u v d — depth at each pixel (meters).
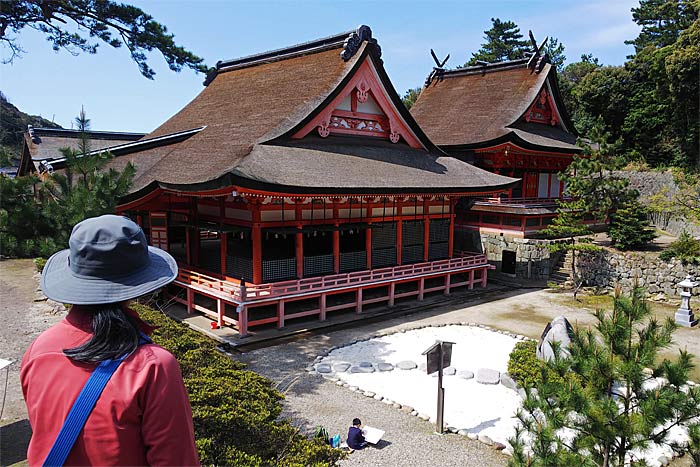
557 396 6.73
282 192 15.77
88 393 2.26
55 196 14.52
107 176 14.14
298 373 13.84
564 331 13.20
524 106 32.25
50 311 12.38
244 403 7.19
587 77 49.34
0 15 16.30
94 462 2.22
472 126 32.78
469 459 9.51
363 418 11.16
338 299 20.64
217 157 19.34
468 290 25.00
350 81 21.00
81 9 17.81
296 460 6.17
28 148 29.81
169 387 2.39
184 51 19.80
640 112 45.88
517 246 28.52
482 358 15.38
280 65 25.78
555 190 36.09
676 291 23.44
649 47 47.97
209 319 18.39
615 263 25.42
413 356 15.41
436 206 24.17
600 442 6.52
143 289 2.55
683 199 25.94
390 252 22.27
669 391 6.12
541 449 6.65
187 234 20.88
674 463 9.68
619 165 25.92
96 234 2.52
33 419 2.33
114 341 2.41
